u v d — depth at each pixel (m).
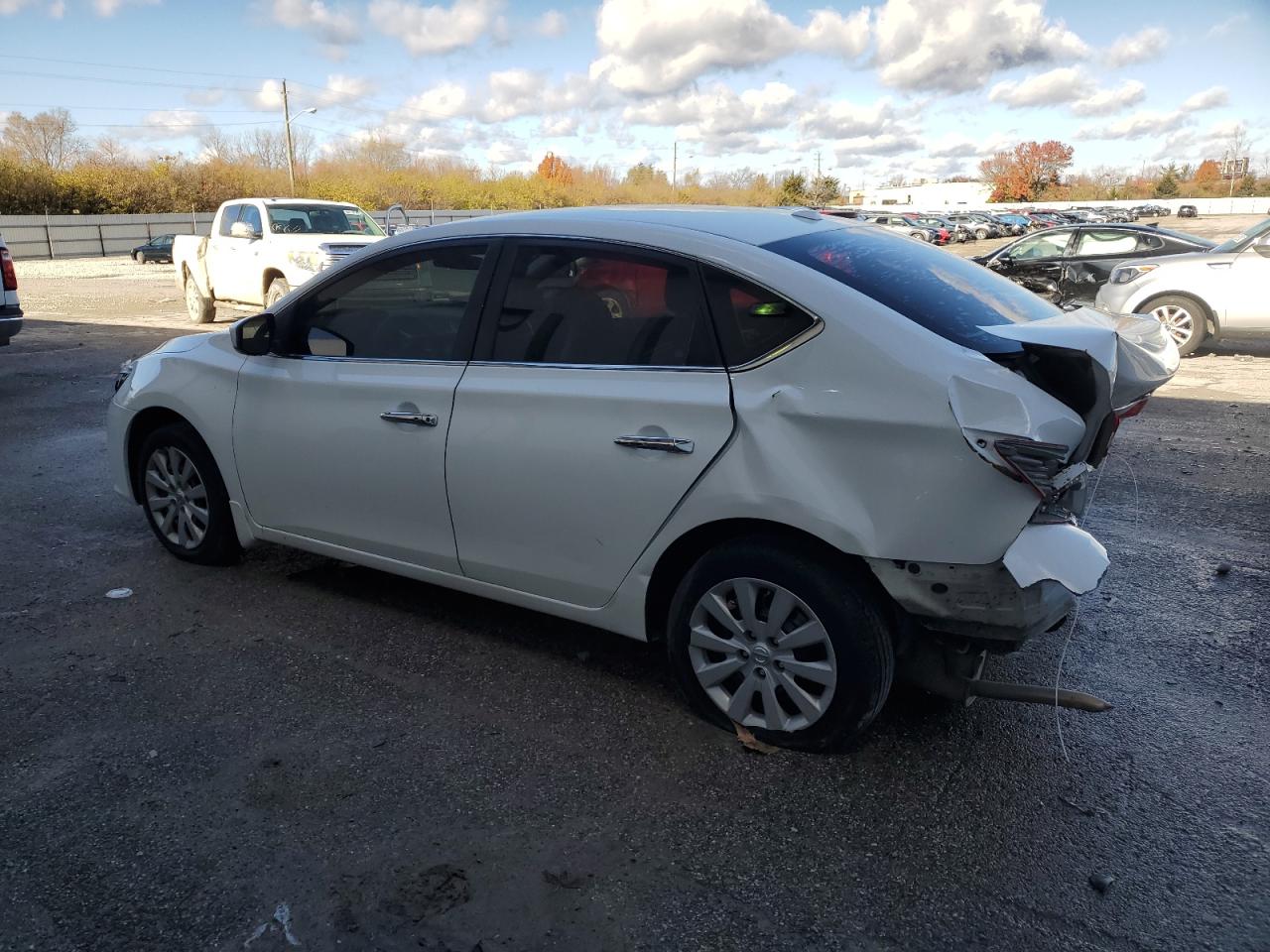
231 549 4.50
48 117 66.38
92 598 4.22
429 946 2.23
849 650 2.79
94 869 2.48
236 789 2.83
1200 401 8.89
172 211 53.59
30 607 4.12
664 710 3.31
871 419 2.66
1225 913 2.35
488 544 3.45
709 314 2.98
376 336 3.72
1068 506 2.82
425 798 2.79
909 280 3.09
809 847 2.59
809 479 2.73
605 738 3.12
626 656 3.72
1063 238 14.73
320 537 3.98
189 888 2.41
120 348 12.10
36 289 23.33
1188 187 110.06
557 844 2.60
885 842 2.61
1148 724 3.25
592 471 3.11
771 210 3.63
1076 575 2.52
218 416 4.17
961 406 2.56
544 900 2.38
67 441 7.10
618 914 2.34
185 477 4.50
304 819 2.69
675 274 3.06
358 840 2.60
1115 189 109.19
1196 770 2.97
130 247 45.56
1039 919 2.33
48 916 2.30
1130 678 3.58
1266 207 88.81
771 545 2.88
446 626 3.98
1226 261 11.08
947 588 2.62
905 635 2.87
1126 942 2.25
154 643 3.80
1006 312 3.13
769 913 2.34
